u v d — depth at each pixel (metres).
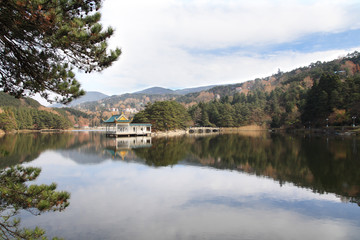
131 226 11.34
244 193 16.48
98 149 41.09
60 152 37.00
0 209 5.75
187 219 12.23
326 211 13.33
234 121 132.88
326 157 30.45
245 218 12.40
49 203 5.77
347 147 39.41
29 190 5.90
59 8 5.39
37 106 174.88
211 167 25.41
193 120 129.00
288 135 79.19
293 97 138.75
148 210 13.34
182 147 44.25
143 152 37.19
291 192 16.72
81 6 5.95
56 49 6.42
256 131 118.25
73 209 13.30
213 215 12.77
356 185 18.22
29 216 12.00
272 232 10.95
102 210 13.25
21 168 7.20
